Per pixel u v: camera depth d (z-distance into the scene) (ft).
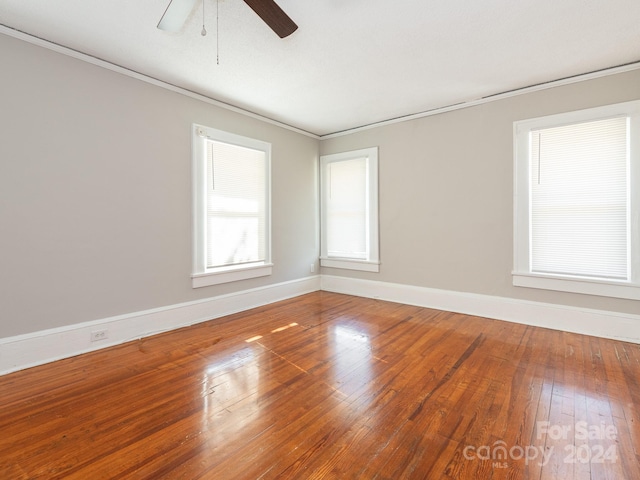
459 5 6.34
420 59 8.44
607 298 9.10
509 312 10.71
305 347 8.61
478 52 8.11
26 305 7.32
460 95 10.78
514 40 7.59
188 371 7.22
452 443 4.84
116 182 8.73
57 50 7.63
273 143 13.28
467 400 6.00
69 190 7.90
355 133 14.30
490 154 10.93
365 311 12.05
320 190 15.69
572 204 9.57
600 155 9.12
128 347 8.59
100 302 8.50
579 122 9.35
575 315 9.55
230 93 10.54
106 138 8.51
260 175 12.79
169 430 5.16
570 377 6.86
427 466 4.39
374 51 8.03
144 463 4.45
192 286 10.55
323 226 15.64
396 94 10.68
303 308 12.48
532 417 5.46
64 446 4.79
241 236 12.11
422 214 12.53
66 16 6.63
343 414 5.59
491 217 10.99
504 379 6.79
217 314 11.28
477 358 7.85
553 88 9.73
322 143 15.56
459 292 11.76
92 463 4.45
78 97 8.00
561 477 4.17
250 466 4.40
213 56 8.23
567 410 5.66
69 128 7.87
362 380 6.79
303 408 5.77
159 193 9.66
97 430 5.16
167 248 9.89
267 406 5.84
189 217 10.44
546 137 9.93
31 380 6.77
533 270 10.30
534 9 6.48
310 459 4.52
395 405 5.86
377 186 13.67
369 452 4.66
